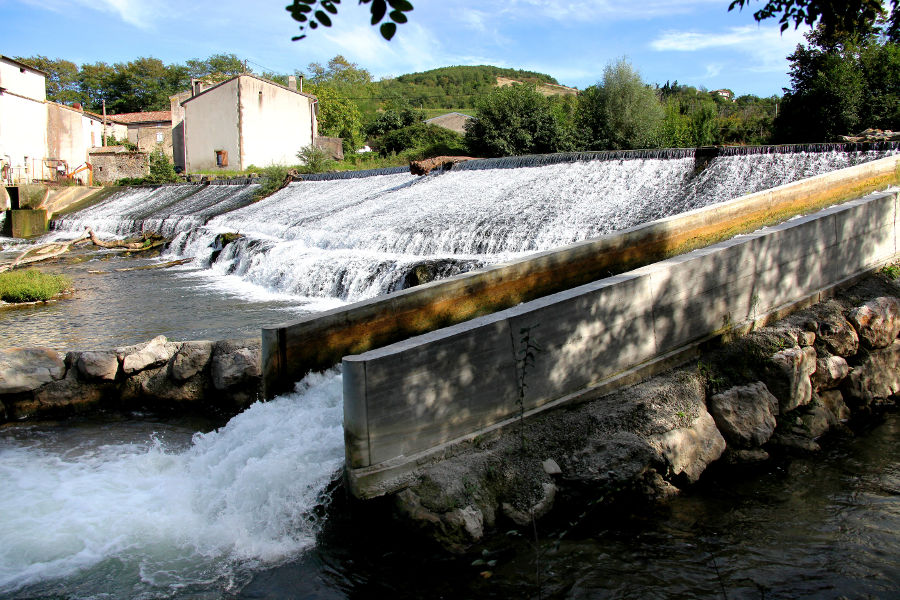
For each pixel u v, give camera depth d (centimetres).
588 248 834
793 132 2422
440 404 559
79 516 565
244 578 487
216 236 2166
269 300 1464
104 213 3525
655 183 1538
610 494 574
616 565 495
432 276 1234
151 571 493
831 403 785
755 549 518
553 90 14112
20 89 4334
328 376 734
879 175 1114
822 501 595
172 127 5806
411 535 514
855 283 953
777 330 800
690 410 666
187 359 820
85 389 819
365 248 1647
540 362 622
